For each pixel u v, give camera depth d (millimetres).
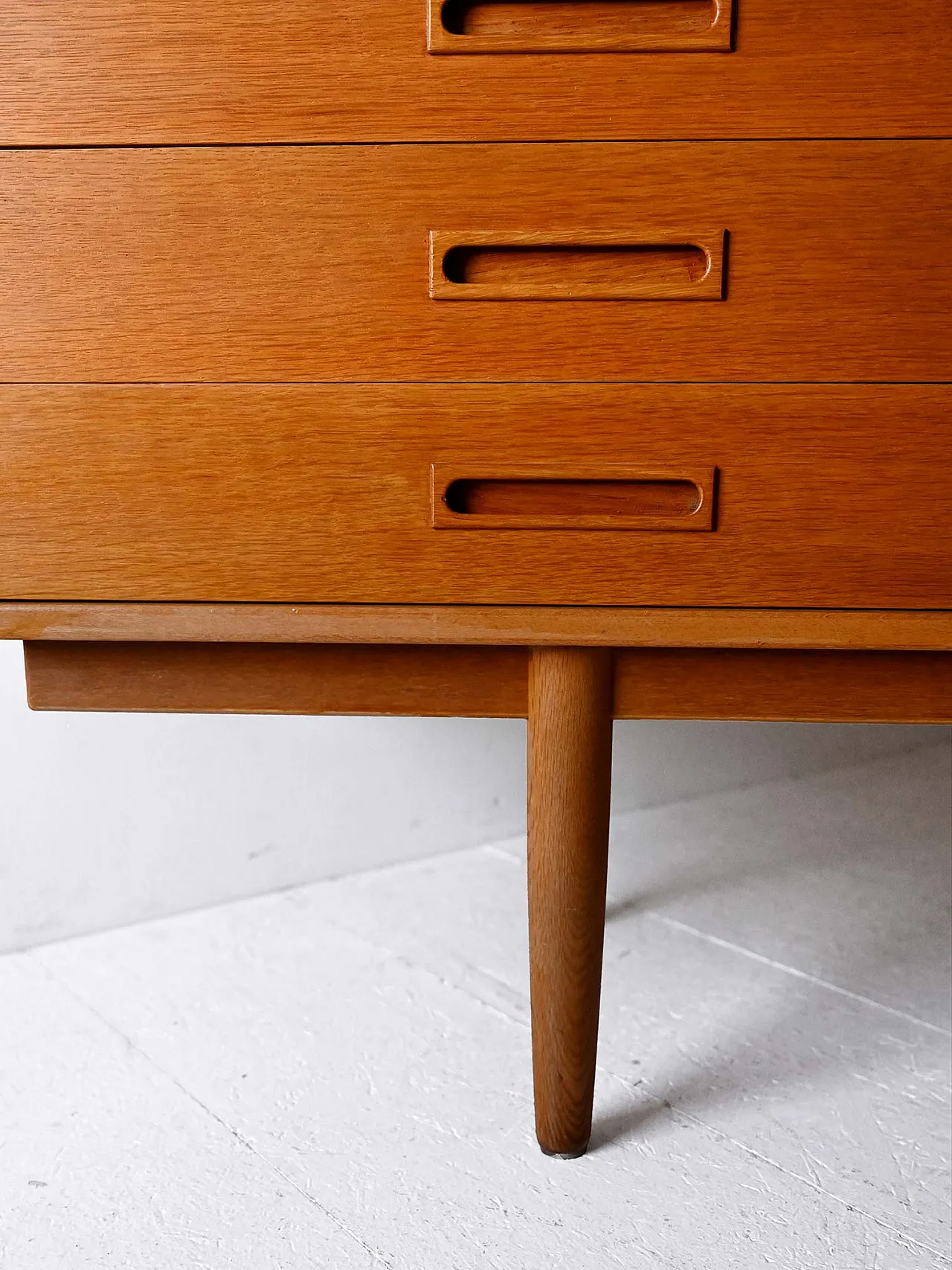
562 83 668
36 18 677
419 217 683
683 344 688
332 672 768
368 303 692
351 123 677
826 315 681
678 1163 799
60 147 688
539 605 719
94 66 679
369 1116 855
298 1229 740
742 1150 812
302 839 1254
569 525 707
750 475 699
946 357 682
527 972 1065
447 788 1332
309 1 668
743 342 687
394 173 680
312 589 723
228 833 1214
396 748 1292
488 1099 875
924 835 1392
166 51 676
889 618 705
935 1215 747
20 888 1119
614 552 710
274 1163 804
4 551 730
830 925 1155
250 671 771
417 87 672
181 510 719
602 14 670
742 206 673
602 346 690
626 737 1448
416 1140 828
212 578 725
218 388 706
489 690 766
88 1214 755
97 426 714
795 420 692
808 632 706
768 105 665
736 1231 733
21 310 705
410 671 766
